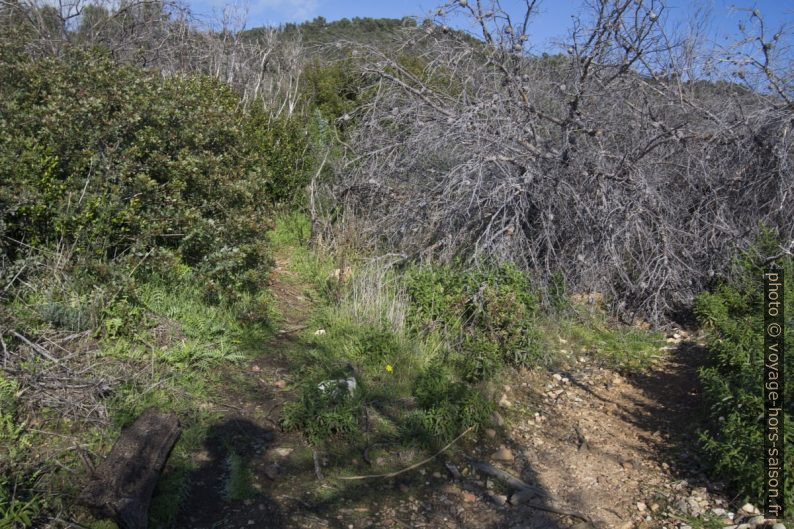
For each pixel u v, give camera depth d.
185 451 3.72
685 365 5.75
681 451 4.29
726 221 7.10
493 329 5.48
